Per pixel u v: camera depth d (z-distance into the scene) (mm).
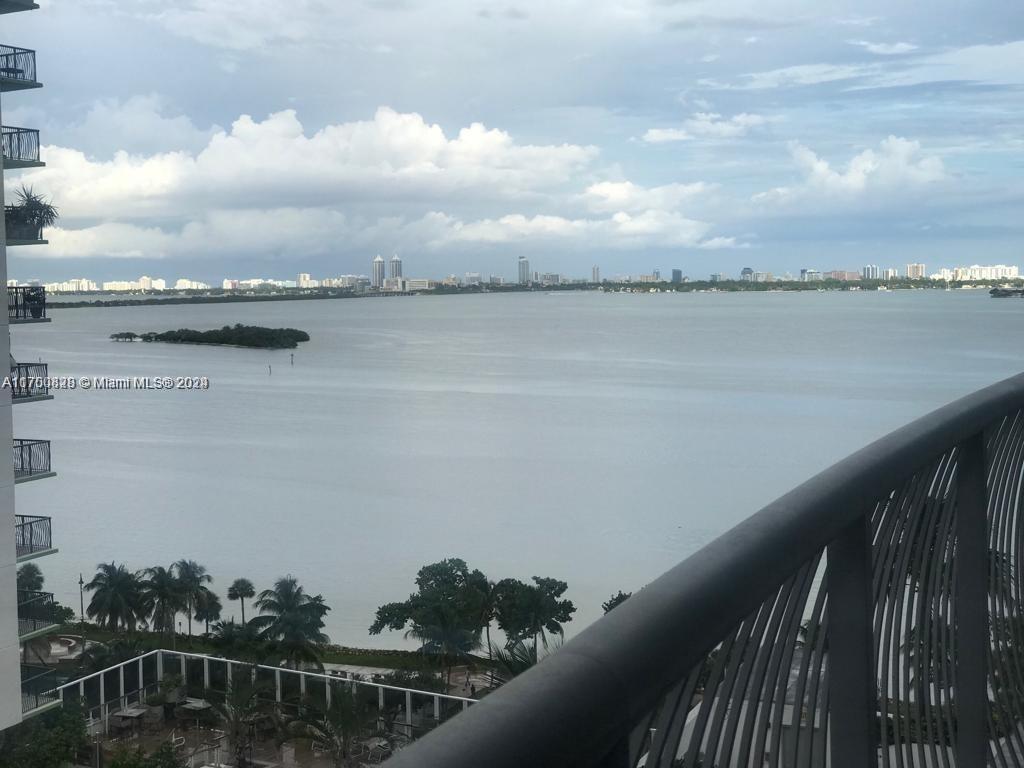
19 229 20609
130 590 48094
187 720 31906
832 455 78688
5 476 19828
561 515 68938
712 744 848
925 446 1411
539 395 120562
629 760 692
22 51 21047
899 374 123250
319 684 31578
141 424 116062
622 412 105875
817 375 126938
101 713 32031
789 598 1032
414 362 165000
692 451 84438
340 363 165875
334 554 63562
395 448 94812
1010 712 1928
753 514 977
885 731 1358
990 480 1936
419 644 44281
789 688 1042
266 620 43531
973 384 111125
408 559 61406
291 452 95938
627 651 667
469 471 84250
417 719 30766
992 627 1910
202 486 83812
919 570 1529
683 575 805
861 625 1189
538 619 45156
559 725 569
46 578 61094
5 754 25422
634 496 71938
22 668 21609
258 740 30219
